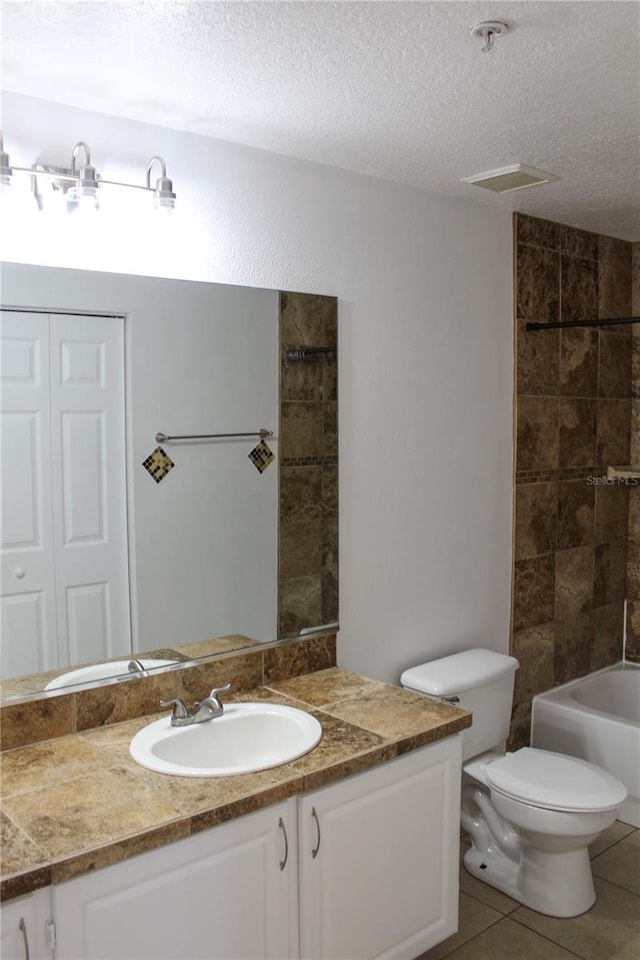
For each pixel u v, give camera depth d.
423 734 2.13
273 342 2.48
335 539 2.68
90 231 2.10
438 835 2.25
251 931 1.83
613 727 3.25
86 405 2.10
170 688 2.29
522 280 3.33
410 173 2.70
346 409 2.71
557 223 3.47
